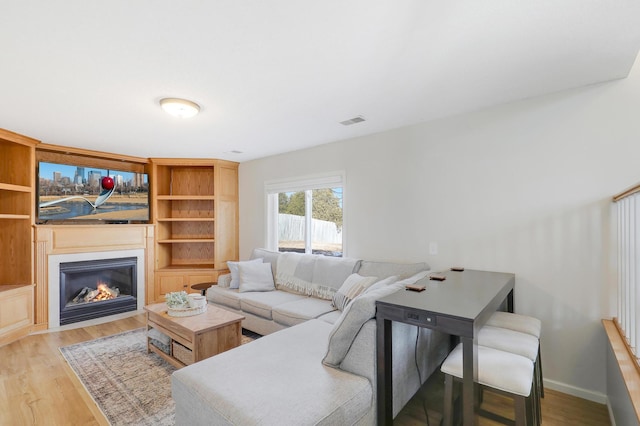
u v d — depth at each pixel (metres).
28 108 2.59
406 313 1.55
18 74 1.99
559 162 2.37
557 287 2.37
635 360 1.64
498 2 1.37
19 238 3.61
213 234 5.25
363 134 3.51
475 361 1.38
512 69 2.01
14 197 3.63
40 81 2.10
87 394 2.31
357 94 2.39
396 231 3.28
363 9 1.41
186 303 2.89
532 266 2.47
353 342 1.74
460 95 2.43
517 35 1.63
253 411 1.35
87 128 3.18
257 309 3.26
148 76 2.05
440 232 2.97
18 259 3.61
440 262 2.96
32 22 1.46
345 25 1.53
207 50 1.75
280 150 4.28
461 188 2.84
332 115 2.86
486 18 1.48
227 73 2.03
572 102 2.31
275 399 1.44
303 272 3.63
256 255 4.38
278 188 4.52
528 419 1.63
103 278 4.30
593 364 2.24
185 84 2.18
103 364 2.79
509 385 1.42
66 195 3.96
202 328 2.49
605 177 2.20
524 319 2.14
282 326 3.02
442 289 1.96
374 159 3.46
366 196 3.53
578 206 2.29
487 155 2.70
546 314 2.41
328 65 1.94
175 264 5.17
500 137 2.62
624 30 1.59
